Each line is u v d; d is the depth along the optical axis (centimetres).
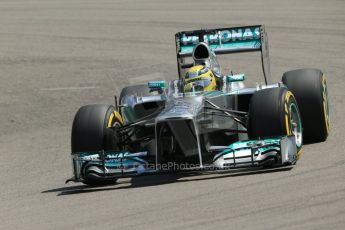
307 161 3509
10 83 7350
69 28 10150
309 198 2850
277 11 9906
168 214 2867
